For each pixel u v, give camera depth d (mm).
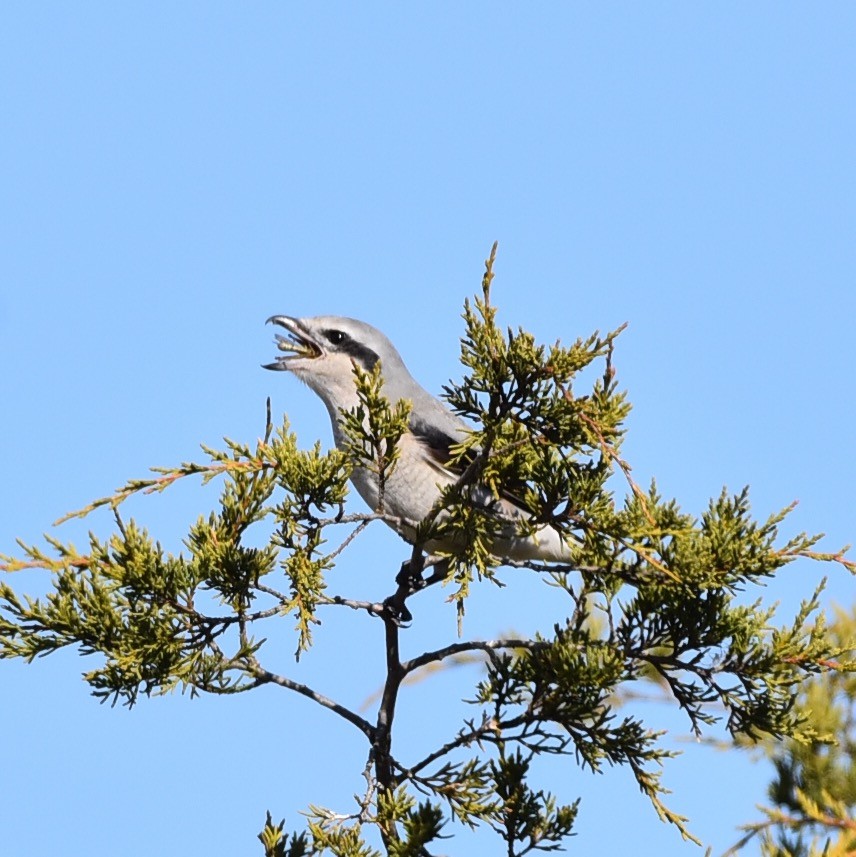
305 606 8141
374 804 8469
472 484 8859
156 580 8188
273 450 8438
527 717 8773
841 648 8609
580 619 9016
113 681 8305
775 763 10070
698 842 8461
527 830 8602
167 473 8266
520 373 8289
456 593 8648
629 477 8195
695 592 8648
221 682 8703
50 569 8180
